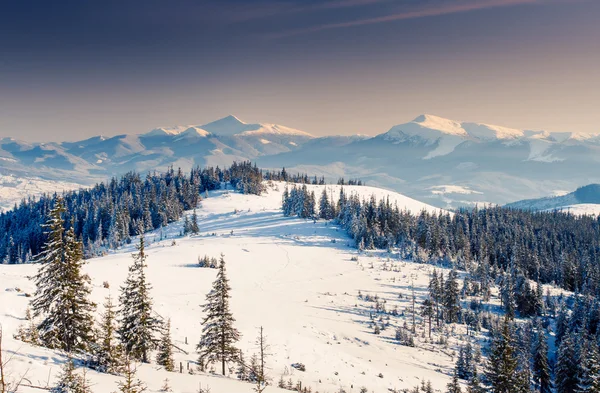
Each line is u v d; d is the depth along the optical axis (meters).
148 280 83.19
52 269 29.80
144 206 185.75
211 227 170.38
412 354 65.38
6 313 33.25
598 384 44.44
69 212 193.38
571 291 124.25
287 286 97.69
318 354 54.44
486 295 106.38
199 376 30.95
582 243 181.50
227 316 38.41
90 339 30.41
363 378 48.62
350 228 157.62
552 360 73.50
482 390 42.44
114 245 150.25
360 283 105.06
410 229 159.50
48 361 23.77
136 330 33.31
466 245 147.75
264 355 45.91
